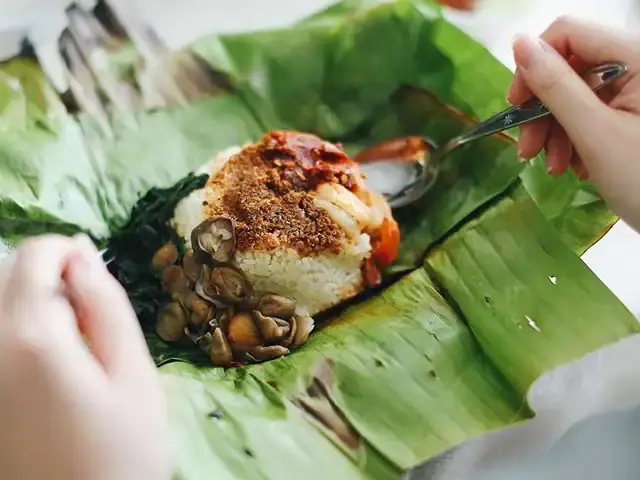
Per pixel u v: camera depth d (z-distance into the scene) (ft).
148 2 1.35
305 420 1.01
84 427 0.77
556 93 1.07
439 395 1.05
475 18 1.40
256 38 1.32
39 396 0.77
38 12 1.32
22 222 1.13
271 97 1.30
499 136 1.24
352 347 1.08
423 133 1.29
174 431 0.96
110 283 0.87
